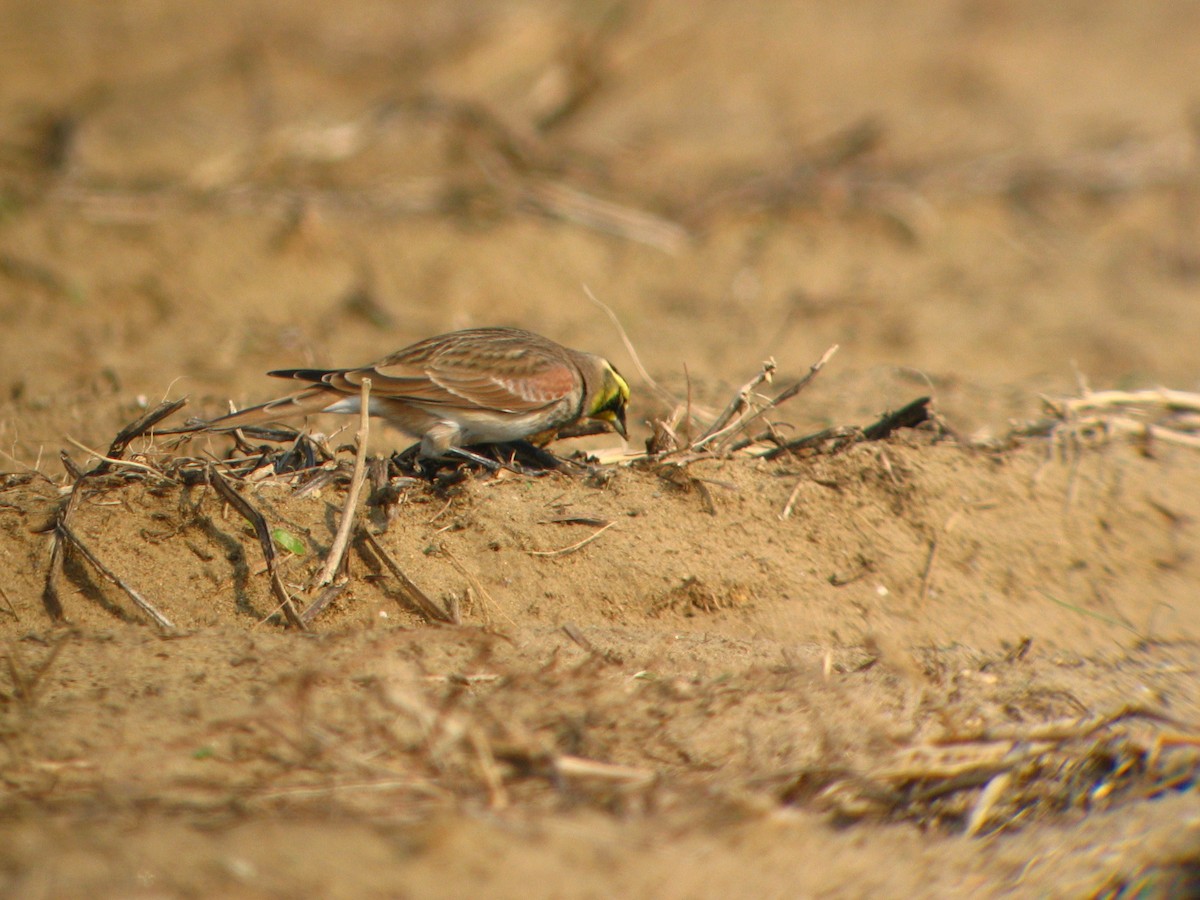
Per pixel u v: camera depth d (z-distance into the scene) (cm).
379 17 4325
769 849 880
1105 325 2648
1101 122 3922
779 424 1612
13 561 1238
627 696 1080
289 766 939
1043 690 1158
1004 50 4706
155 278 2514
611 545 1307
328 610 1234
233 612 1230
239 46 3962
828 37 4662
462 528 1308
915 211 3134
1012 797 994
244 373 2108
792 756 996
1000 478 1458
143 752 953
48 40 3919
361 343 2344
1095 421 1619
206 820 853
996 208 3234
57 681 1062
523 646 1180
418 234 2767
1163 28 5134
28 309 2362
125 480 1308
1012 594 1350
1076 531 1424
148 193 2784
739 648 1212
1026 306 2736
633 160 3344
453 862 817
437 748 923
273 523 1278
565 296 2703
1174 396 1709
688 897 818
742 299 2711
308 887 774
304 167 3041
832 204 3106
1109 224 3244
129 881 762
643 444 1725
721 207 3053
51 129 3139
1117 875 901
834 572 1331
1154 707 1153
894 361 2383
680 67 4191
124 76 3709
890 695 1111
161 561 1252
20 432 1745
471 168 3120
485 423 1446
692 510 1352
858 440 1488
